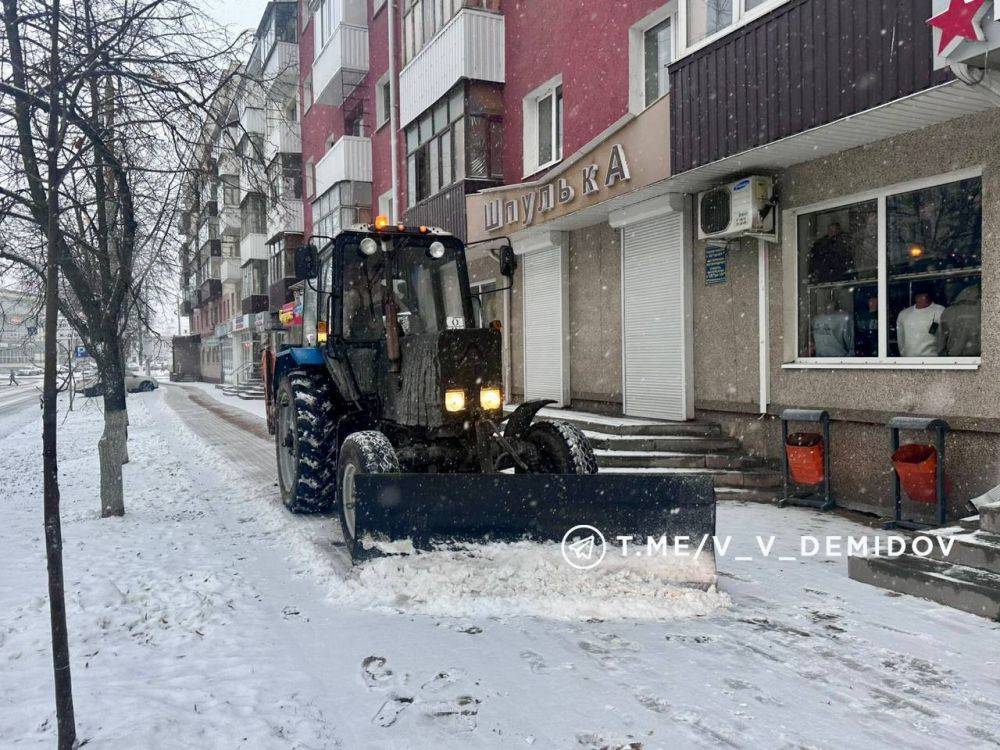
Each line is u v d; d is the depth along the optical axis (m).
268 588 4.65
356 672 3.32
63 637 2.58
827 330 6.99
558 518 4.20
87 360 11.02
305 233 25.28
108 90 5.93
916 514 6.07
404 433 5.77
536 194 10.20
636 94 9.61
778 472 7.28
